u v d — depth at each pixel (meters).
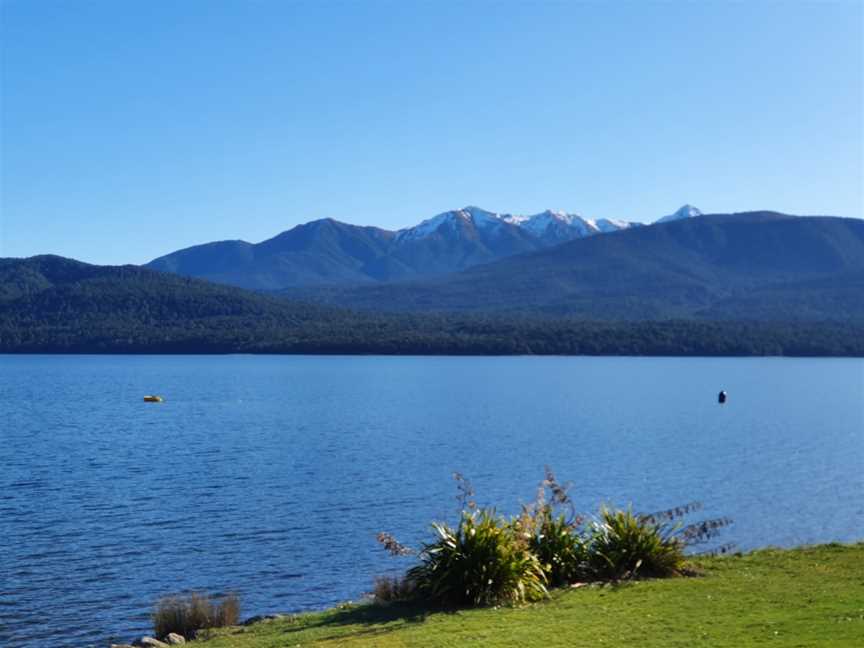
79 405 94.25
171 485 41.97
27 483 42.50
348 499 38.25
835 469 49.38
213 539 30.58
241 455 53.66
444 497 38.78
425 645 13.20
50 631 20.97
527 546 16.84
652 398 109.12
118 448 57.22
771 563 18.36
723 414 88.00
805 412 90.88
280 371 175.75
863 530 33.22
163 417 80.88
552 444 60.47
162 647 16.30
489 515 17.14
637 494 40.75
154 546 29.50
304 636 14.86
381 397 106.75
